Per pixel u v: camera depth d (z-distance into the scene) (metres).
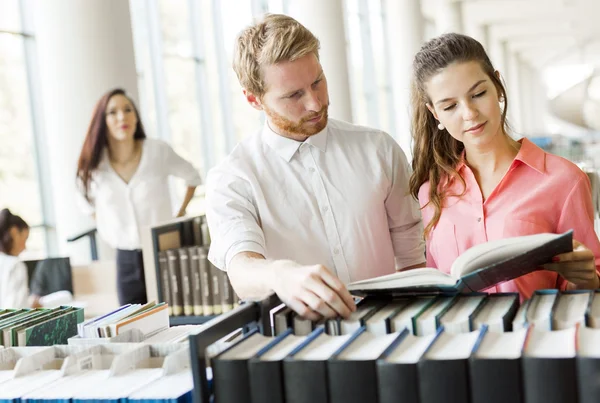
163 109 7.17
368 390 0.98
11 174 5.36
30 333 1.49
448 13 16.86
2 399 1.17
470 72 1.56
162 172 4.29
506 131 1.75
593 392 0.88
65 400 1.13
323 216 1.83
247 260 1.51
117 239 4.13
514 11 18.14
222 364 1.04
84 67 4.98
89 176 4.12
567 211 1.60
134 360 1.28
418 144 1.79
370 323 1.16
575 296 1.21
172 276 3.54
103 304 3.92
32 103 5.54
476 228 1.70
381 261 1.87
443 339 1.04
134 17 6.83
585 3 17.19
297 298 1.23
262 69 1.65
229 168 1.84
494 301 1.24
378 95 15.01
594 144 11.39
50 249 5.66
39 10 5.00
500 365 0.93
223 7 8.11
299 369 1.01
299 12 9.43
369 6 14.55
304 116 1.68
